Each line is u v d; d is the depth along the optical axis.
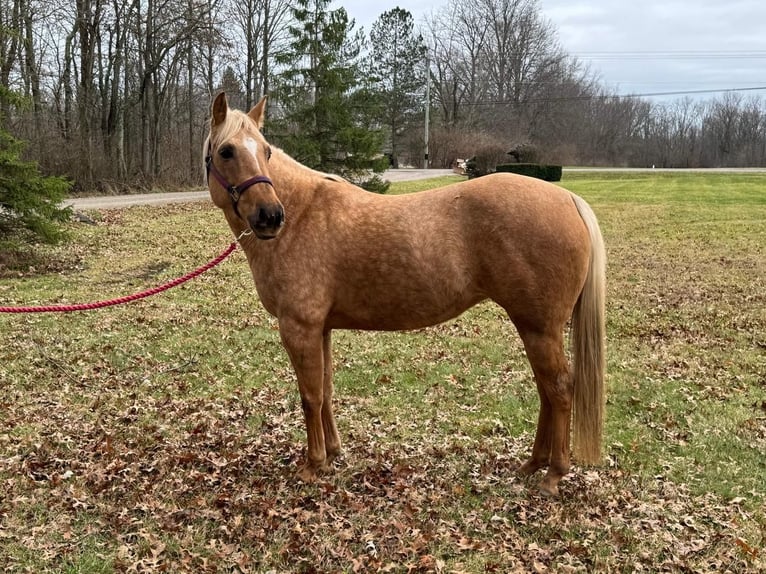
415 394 5.38
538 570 2.96
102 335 6.99
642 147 64.69
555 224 3.31
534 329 3.44
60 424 4.65
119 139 29.66
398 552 3.12
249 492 3.72
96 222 16.48
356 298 3.56
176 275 10.73
